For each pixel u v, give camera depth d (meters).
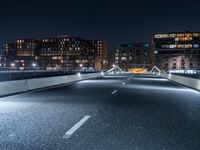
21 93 15.85
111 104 10.94
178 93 16.52
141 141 5.29
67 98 13.13
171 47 161.00
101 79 38.00
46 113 8.60
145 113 8.74
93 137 5.58
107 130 6.24
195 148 4.83
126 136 5.69
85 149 4.74
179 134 5.89
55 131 6.10
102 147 4.86
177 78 31.14
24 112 8.77
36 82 19.64
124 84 25.47
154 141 5.30
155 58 163.38
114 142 5.21
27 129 6.28
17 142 5.17
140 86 22.70
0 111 8.97
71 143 5.12
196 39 157.88
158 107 10.19
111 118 7.79
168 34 162.38
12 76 57.06
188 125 6.87
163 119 7.69
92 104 10.91
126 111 9.12
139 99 12.89
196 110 9.48
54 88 20.06
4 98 13.08
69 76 29.67
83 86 22.41
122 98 13.26
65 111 9.03
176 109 9.70
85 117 7.92
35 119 7.55
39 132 6.00
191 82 22.56
